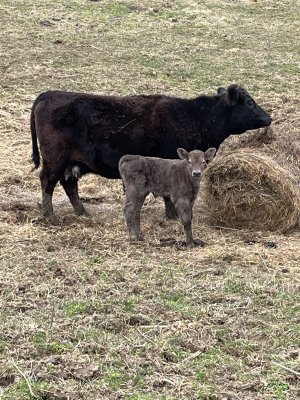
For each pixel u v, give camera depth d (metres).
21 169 10.70
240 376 5.42
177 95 14.01
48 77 14.70
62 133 8.59
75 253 7.59
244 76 15.05
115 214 9.00
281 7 20.08
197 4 19.81
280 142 10.50
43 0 19.39
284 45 17.20
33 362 5.52
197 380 5.38
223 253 7.55
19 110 13.11
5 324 6.05
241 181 8.38
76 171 8.74
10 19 17.86
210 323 6.14
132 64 15.57
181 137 8.81
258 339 5.93
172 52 16.39
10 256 7.44
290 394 5.23
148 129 8.68
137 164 7.95
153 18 18.61
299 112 12.73
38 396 5.16
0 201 9.38
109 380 5.36
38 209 9.11
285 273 7.16
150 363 5.57
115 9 19.05
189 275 7.07
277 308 6.42
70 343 5.81
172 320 6.19
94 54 16.06
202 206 8.93
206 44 17.03
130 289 6.72
